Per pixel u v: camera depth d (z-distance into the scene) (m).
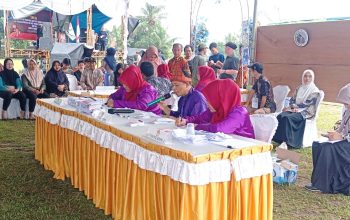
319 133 6.68
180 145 2.51
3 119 7.48
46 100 4.54
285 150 4.39
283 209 3.46
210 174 2.31
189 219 2.31
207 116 3.24
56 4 12.00
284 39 9.05
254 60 9.59
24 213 3.21
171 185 2.39
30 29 15.70
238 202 2.44
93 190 3.44
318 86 8.51
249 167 2.46
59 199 3.52
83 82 7.71
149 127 3.06
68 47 11.95
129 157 2.74
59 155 4.07
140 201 2.69
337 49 8.11
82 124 3.49
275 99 6.25
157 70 5.99
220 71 7.15
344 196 3.79
